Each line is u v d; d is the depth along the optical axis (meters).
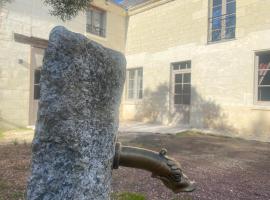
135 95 14.78
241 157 6.55
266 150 7.64
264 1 9.71
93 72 1.09
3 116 9.80
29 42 10.51
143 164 1.28
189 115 12.15
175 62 12.69
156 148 7.31
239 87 10.32
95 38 13.54
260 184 4.39
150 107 13.70
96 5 13.46
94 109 1.10
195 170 5.13
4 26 9.80
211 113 11.16
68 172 1.04
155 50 13.59
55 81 1.04
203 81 11.49
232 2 10.82
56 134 1.04
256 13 9.91
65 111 1.04
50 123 1.04
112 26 14.46
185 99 12.38
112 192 3.62
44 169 1.03
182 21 12.43
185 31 12.28
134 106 14.51
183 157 6.29
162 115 13.13
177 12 12.65
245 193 3.91
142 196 3.44
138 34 14.53
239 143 8.80
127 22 15.16
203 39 11.55
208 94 11.30
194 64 11.85
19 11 10.21
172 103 12.90
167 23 13.07
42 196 1.01
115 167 1.24
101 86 1.11
